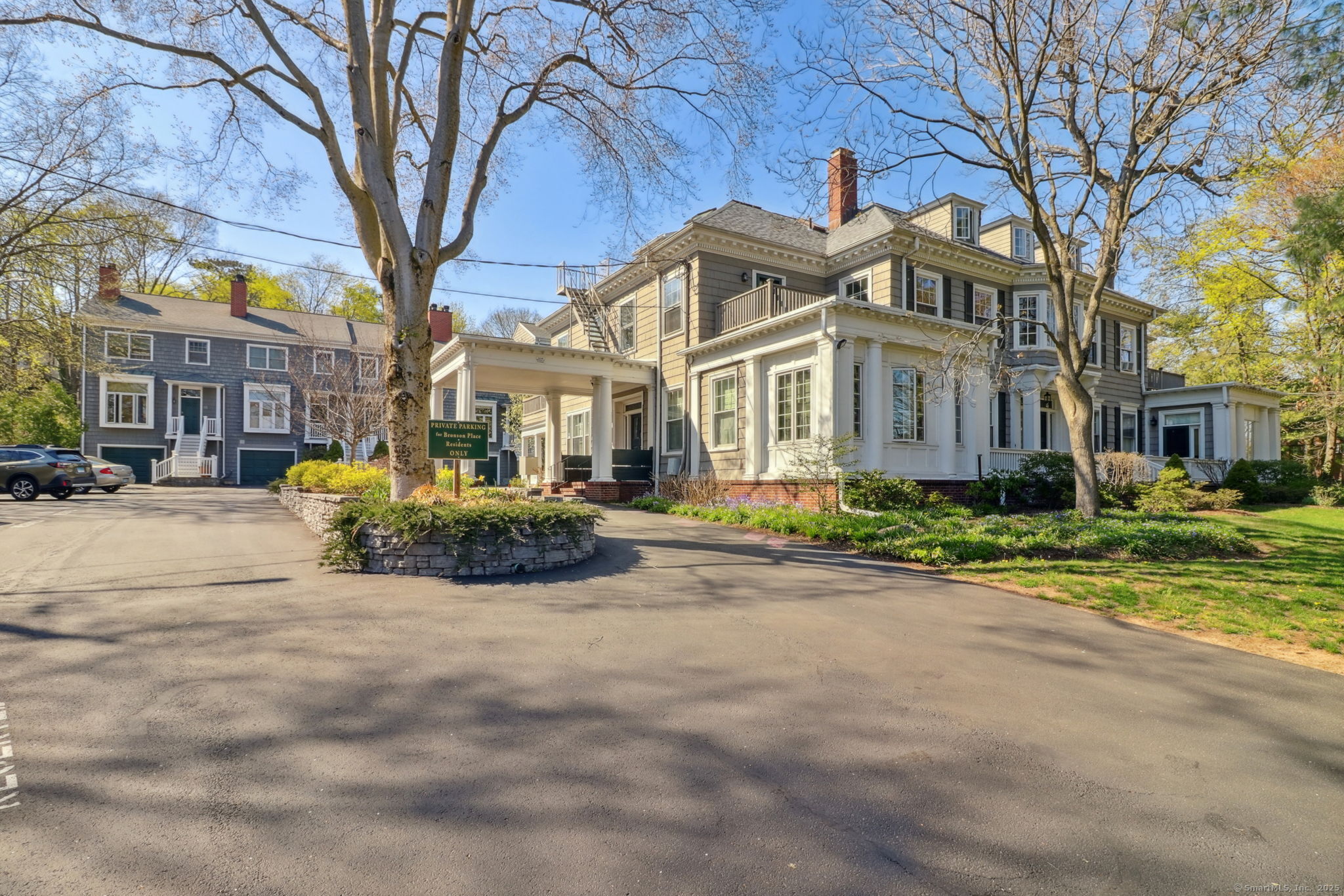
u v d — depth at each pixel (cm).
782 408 1530
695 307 1773
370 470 1279
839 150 1207
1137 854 248
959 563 853
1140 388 2502
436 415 1970
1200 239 2097
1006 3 1017
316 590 623
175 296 3650
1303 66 859
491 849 242
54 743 314
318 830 250
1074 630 568
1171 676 455
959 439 1609
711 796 283
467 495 893
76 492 1945
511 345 1652
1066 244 1170
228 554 805
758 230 1933
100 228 1773
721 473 1684
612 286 2198
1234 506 1658
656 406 1923
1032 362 2072
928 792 290
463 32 920
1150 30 995
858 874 232
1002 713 382
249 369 3092
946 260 1916
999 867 238
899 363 1523
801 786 293
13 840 238
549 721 355
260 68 949
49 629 489
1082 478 1170
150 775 287
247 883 219
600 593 639
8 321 1847
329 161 941
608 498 1778
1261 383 2488
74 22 902
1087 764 322
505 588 646
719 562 820
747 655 473
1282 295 2027
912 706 390
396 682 404
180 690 382
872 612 605
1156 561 877
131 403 2870
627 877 228
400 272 870
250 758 306
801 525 1089
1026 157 1074
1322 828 270
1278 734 363
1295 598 688
